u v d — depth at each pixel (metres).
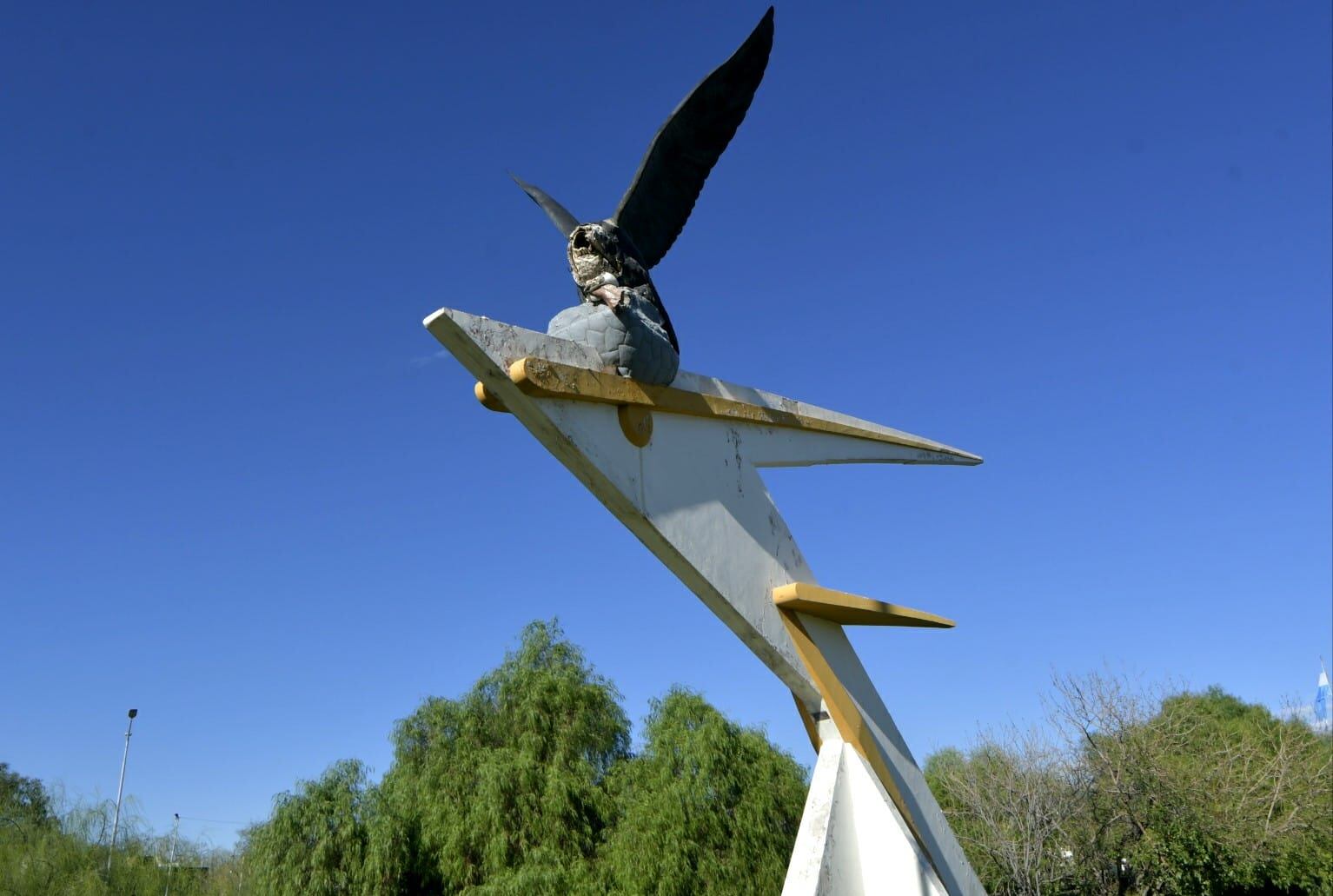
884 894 7.82
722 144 8.00
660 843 20.59
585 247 7.40
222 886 23.09
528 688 23.42
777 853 21.11
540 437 6.92
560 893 20.12
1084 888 21.06
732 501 8.15
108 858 21.98
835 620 8.84
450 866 21.05
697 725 22.72
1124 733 21.80
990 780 22.00
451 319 6.20
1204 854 20.27
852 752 8.28
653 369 7.44
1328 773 22.14
